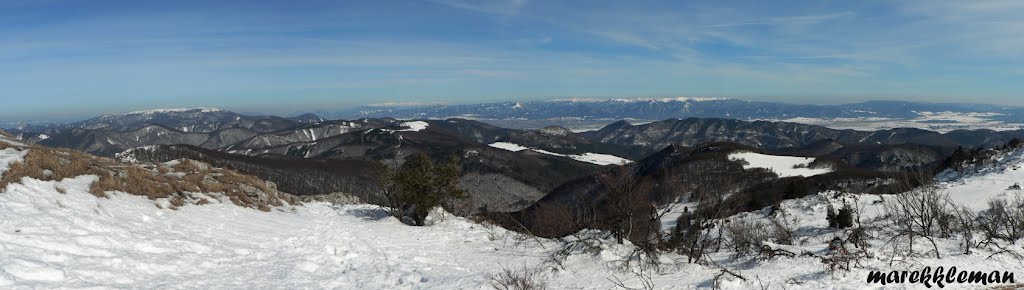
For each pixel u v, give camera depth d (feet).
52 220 45.60
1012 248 52.85
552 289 46.73
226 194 92.48
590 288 46.65
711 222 66.39
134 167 89.04
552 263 57.31
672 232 68.18
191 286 39.75
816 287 41.88
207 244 54.08
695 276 49.75
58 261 36.86
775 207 145.48
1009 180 164.04
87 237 43.32
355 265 55.31
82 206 55.42
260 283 43.55
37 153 72.43
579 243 64.64
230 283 42.34
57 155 78.74
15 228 40.45
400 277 50.47
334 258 57.47
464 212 108.68
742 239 67.77
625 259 56.34
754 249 60.80
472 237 81.15
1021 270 45.39
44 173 66.18
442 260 62.03
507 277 50.39
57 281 33.37
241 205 90.02
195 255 48.78
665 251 63.26
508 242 76.89
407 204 96.99
